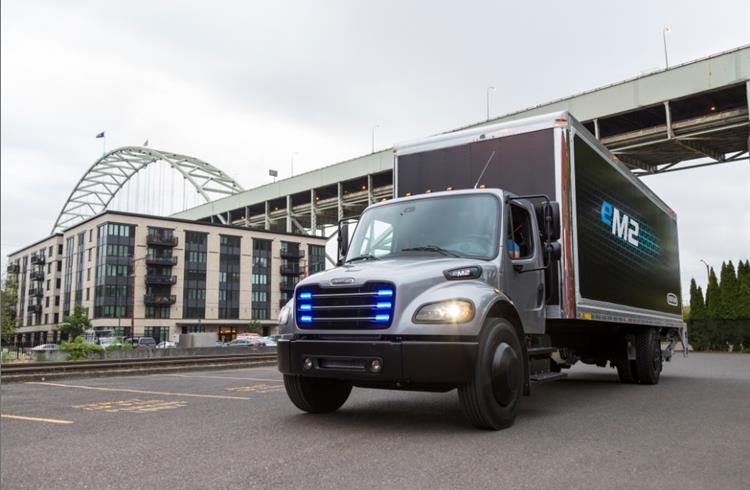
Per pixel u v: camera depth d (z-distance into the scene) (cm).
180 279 8531
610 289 968
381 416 723
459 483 412
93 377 1584
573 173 831
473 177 877
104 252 8050
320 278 656
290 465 468
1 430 652
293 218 9619
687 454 504
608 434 598
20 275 11931
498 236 697
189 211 12000
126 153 12938
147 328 8206
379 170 7262
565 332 993
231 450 525
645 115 5000
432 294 604
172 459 493
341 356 611
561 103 5172
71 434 620
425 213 754
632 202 1141
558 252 723
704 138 4694
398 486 405
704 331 4244
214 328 8794
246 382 1293
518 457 492
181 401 908
